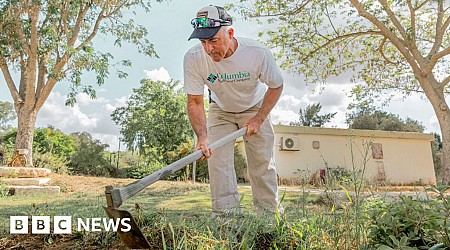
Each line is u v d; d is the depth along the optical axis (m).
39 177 8.64
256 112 2.76
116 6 12.27
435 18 11.78
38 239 1.94
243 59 2.47
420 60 10.62
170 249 1.62
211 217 1.96
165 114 18.91
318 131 12.88
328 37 11.62
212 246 1.48
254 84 2.62
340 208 1.93
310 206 2.33
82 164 13.86
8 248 1.83
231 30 2.34
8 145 12.51
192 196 5.22
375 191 2.38
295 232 1.68
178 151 15.42
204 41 2.27
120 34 12.52
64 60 10.94
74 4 11.24
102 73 11.46
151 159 17.80
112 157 15.68
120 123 20.08
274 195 2.74
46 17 11.16
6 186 6.80
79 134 17.25
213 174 2.69
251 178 2.78
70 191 7.20
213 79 2.54
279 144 12.51
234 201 2.68
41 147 14.17
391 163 13.77
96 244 1.84
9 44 10.30
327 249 1.57
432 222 1.44
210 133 2.81
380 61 12.28
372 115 23.59
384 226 1.57
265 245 1.69
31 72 10.54
